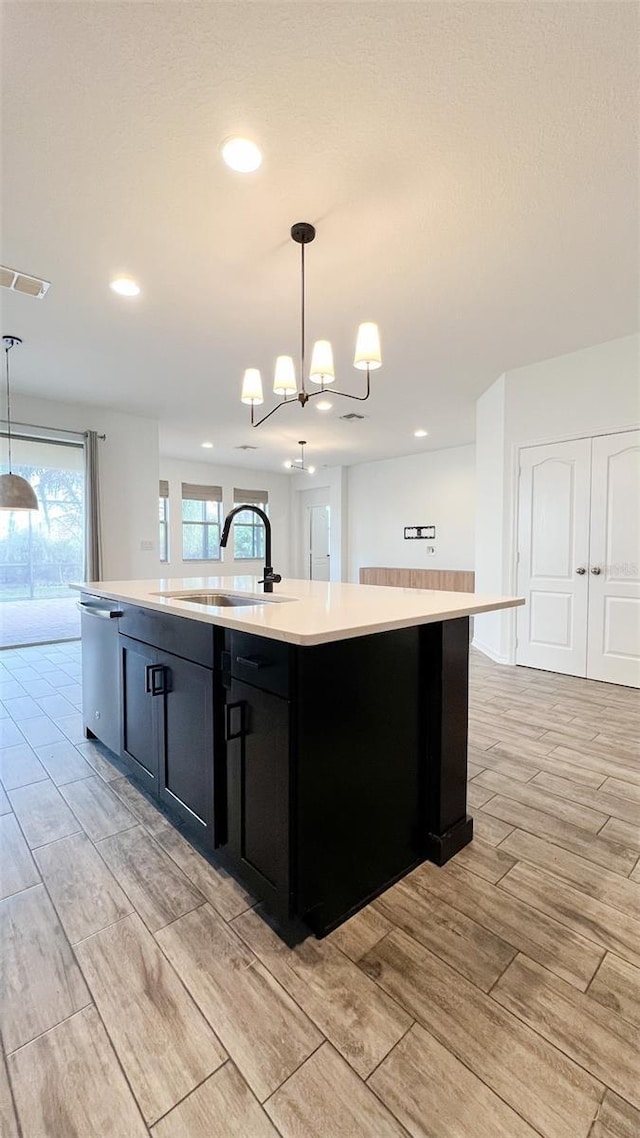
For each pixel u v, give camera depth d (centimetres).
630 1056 98
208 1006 109
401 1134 85
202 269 253
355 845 138
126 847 169
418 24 132
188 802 166
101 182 189
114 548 541
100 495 530
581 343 355
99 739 250
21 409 475
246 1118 87
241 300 287
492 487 450
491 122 162
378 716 144
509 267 252
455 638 164
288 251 237
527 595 414
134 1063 97
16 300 286
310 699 123
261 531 978
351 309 299
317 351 220
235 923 134
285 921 127
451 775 164
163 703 179
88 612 243
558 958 122
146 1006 109
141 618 196
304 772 123
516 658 426
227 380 433
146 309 298
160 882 151
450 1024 104
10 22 131
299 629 118
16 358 380
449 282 267
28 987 114
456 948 125
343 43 137
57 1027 104
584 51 139
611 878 153
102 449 530
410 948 125
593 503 370
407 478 805
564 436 382
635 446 346
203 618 146
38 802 198
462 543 734
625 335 342
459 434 650
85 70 144
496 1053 98
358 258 244
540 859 163
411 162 179
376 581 830
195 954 123
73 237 226
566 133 166
